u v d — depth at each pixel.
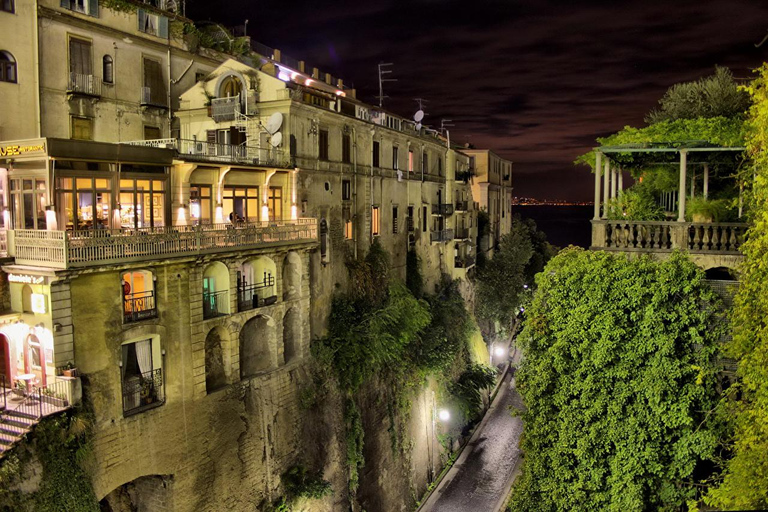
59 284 20.00
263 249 28.39
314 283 33.91
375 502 35.88
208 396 25.45
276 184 32.25
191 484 24.58
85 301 20.89
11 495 17.92
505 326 70.88
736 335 16.66
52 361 20.09
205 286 27.80
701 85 34.09
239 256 27.02
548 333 23.25
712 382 20.69
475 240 65.81
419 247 50.75
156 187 26.20
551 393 23.14
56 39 27.94
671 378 20.59
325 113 35.12
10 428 18.83
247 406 27.52
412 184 49.00
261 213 31.34
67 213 22.72
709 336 20.72
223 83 33.34
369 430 36.16
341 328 35.28
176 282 24.06
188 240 24.23
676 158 25.84
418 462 41.12
